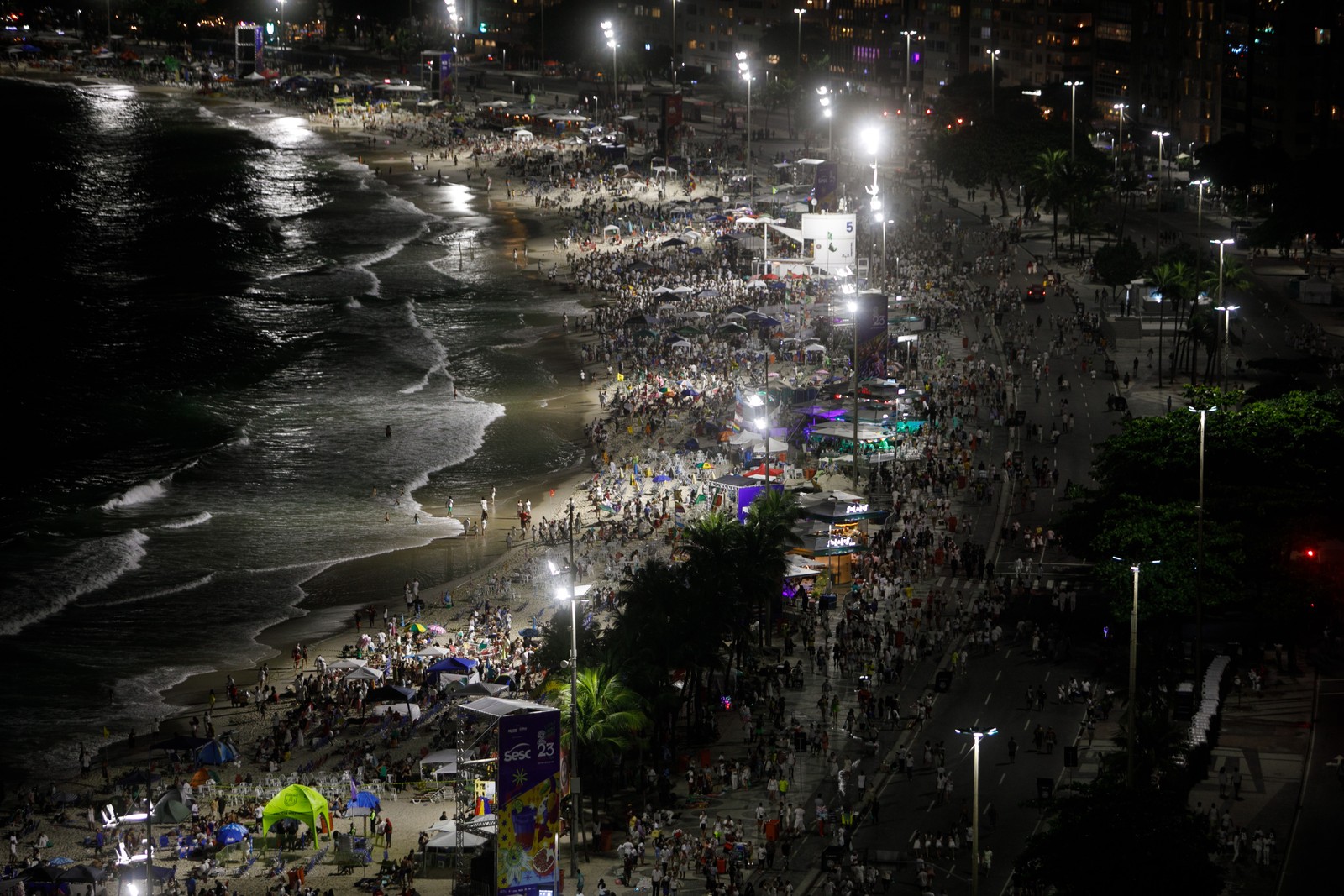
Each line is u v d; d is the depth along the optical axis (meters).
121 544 138.38
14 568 133.12
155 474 158.75
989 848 82.69
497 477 154.62
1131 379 172.75
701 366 182.25
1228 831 80.44
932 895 77.19
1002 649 109.69
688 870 82.12
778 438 150.88
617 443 161.25
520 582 126.38
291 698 108.81
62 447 169.38
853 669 107.44
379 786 94.69
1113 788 75.06
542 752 72.62
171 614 123.88
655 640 95.94
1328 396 121.19
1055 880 71.81
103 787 96.12
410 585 125.44
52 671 113.25
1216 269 194.75
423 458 161.25
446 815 88.12
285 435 171.12
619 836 87.06
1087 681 103.88
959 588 119.94
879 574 122.00
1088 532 115.69
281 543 138.88
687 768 94.62
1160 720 86.44
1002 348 187.62
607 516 140.00
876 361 167.00
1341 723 94.88
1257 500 108.44
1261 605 103.44
